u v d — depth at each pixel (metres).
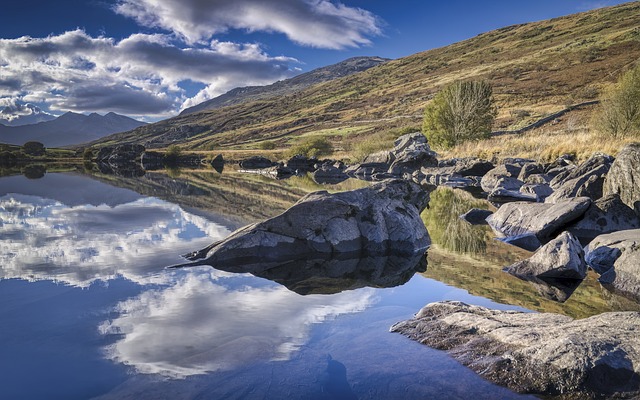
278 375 3.95
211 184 29.14
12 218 13.19
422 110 114.81
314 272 8.15
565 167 24.44
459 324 5.07
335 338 4.87
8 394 3.57
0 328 4.91
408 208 11.59
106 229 11.53
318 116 150.12
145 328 4.98
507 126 69.00
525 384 3.82
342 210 10.33
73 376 3.88
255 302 6.11
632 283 7.09
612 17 151.38
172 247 9.56
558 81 93.88
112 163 75.44
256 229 9.53
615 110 32.16
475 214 15.15
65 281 6.81
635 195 12.08
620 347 3.96
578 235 11.38
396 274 8.10
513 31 194.12
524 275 8.09
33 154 91.19
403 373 4.04
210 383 3.78
